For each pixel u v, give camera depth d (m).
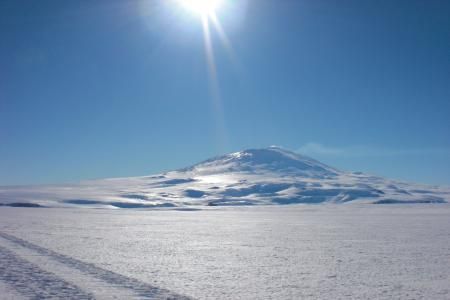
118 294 13.42
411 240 31.34
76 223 50.88
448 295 13.70
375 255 23.36
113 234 35.97
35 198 158.38
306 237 33.91
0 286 14.31
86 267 18.58
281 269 18.78
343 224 50.56
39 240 29.89
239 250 25.50
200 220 60.38
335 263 20.56
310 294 13.85
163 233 37.31
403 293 14.00
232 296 13.52
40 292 13.47
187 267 19.16
